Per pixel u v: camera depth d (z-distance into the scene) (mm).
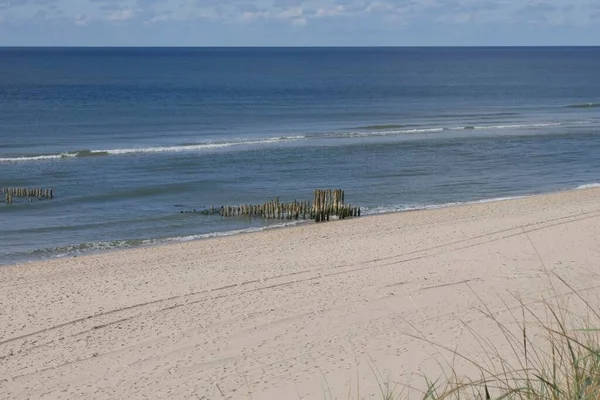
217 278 22594
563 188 47156
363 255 25766
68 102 120312
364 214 38938
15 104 114812
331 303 19016
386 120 94125
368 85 182000
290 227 34219
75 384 14156
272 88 168125
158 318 18344
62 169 52844
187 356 15461
